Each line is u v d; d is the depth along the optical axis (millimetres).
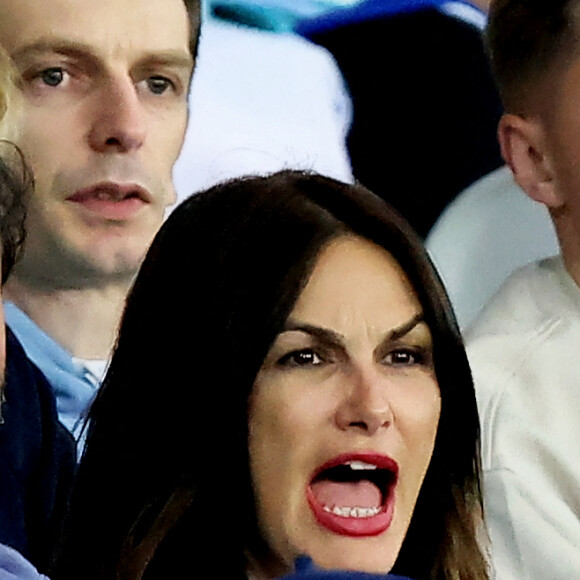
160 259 3506
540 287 4188
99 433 3465
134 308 3504
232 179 3543
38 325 3564
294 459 3367
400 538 3445
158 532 3332
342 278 3424
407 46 4074
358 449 3371
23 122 3561
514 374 4082
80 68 3688
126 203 3645
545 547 3920
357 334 3420
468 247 4082
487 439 4012
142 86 3766
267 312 3342
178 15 3848
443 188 4055
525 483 3990
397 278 3496
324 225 3416
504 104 4137
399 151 4000
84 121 3654
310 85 3979
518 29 4160
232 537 3361
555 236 4199
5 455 3406
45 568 3367
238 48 3908
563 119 4129
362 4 4059
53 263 3572
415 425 3467
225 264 3375
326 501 3393
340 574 2635
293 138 3918
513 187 4137
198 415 3359
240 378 3338
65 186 3598
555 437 4043
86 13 3699
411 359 3535
